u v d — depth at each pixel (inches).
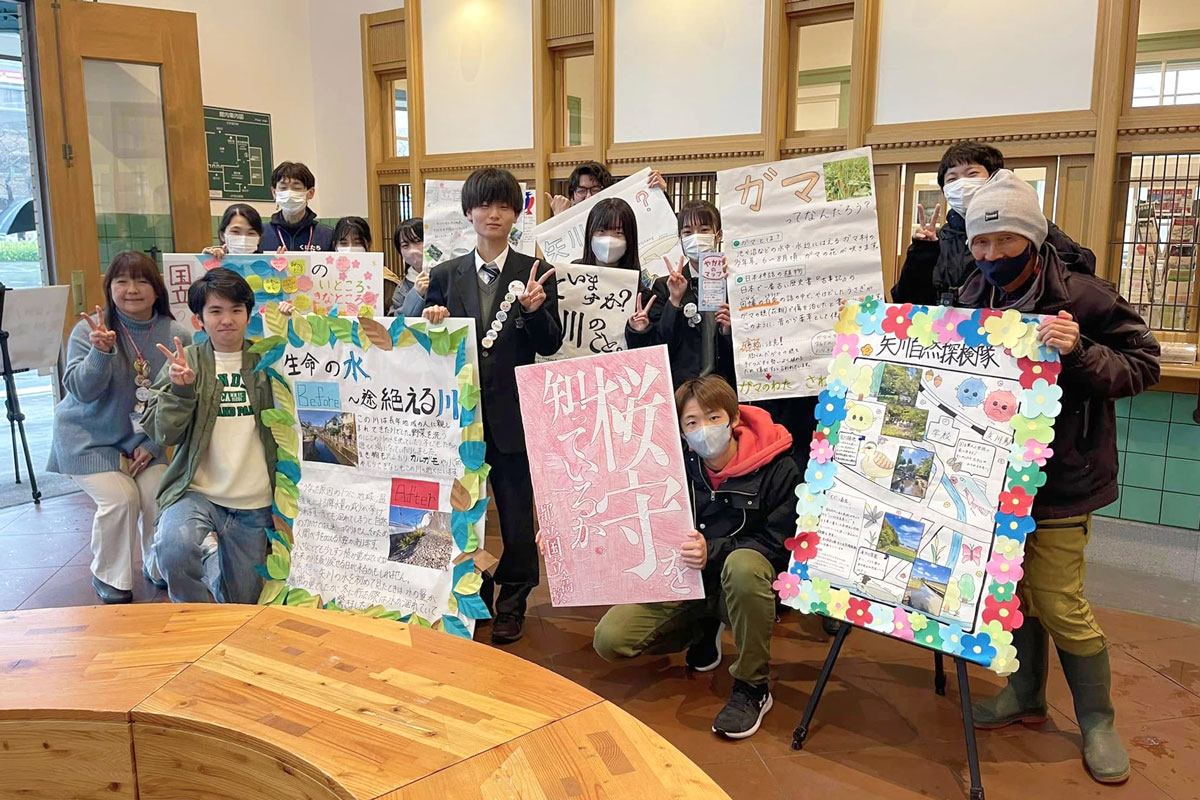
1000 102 146.3
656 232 127.0
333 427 93.8
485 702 50.8
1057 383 75.1
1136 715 89.9
